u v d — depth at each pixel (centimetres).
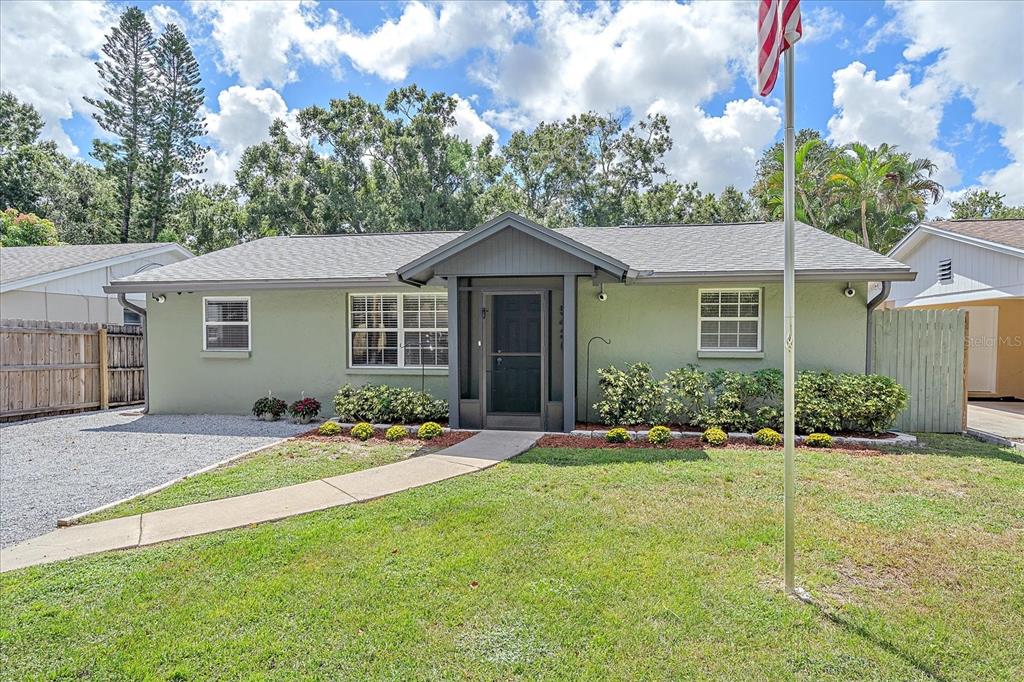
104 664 285
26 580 374
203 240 2819
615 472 623
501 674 278
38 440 847
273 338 1064
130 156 3328
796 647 299
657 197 3131
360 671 280
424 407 930
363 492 562
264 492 565
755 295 945
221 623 321
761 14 387
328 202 2658
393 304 1039
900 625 319
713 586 362
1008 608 337
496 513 495
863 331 901
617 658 289
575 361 860
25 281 1412
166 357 1098
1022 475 614
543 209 3262
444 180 2753
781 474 613
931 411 890
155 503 535
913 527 461
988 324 1432
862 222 2191
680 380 873
